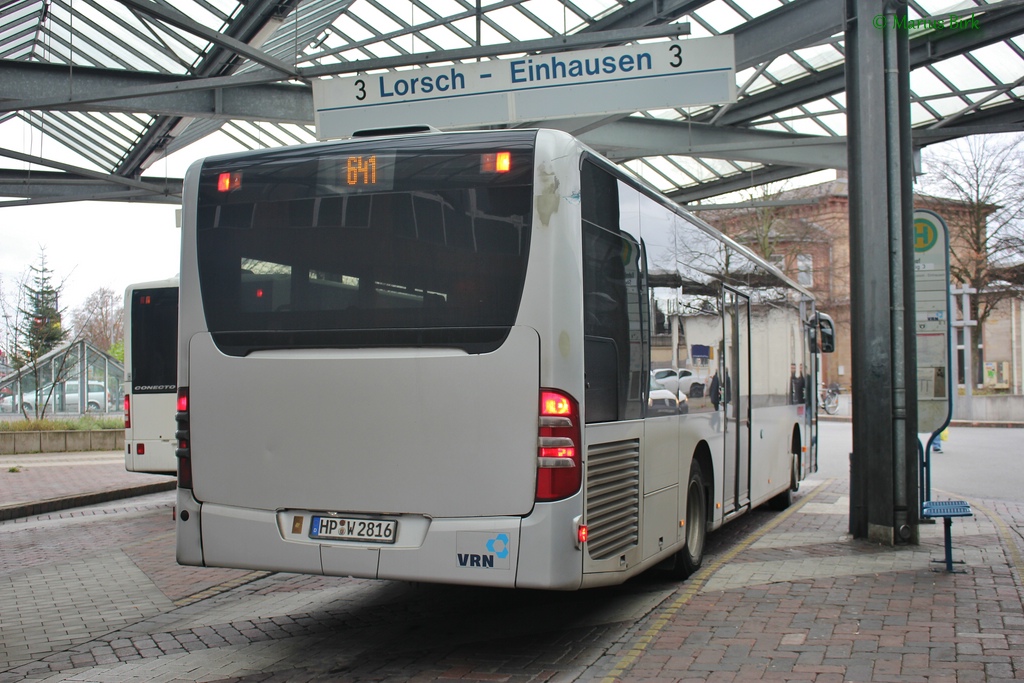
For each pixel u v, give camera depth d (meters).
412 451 5.67
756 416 10.82
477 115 11.83
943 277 11.05
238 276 6.20
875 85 9.58
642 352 6.83
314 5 16.81
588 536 5.69
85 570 9.29
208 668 5.87
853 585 7.71
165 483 16.83
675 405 7.64
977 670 5.37
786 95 20.45
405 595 7.89
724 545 10.02
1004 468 19.88
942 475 18.52
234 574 8.98
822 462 22.08
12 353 27.41
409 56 12.40
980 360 41.94
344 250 5.96
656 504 7.04
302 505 5.90
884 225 9.52
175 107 18.47
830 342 17.30
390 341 5.78
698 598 7.40
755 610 6.95
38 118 23.17
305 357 5.95
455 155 5.82
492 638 6.43
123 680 5.65
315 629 6.79
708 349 8.82
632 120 21.58
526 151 5.69
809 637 6.15
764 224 43.78
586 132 19.84
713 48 11.12
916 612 6.75
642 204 7.07
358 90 12.26
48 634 6.80
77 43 18.47
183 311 6.32
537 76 11.60
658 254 7.40
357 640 6.46
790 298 13.58
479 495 5.54
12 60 17.06
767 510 13.13
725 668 5.53
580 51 11.48
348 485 5.80
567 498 5.47
